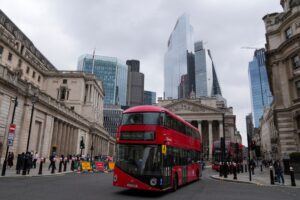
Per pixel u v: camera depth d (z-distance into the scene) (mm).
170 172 15352
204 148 95375
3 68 29516
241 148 48344
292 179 21266
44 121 40156
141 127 14477
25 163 21156
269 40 38719
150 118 14562
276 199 13477
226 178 27875
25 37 66125
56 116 44281
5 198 10586
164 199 12781
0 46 49812
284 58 35750
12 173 21734
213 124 102688
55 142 43875
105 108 156375
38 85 68188
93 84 75500
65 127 49125
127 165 14055
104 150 85000
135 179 13688
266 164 62844
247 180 25703
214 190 17203
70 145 52500
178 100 100688
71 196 11961
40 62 73125
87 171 31609
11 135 20562
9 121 30672
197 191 16484
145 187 13500
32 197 11117
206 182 23938
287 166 32156
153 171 13672
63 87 71062
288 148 33281
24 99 34219
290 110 34031
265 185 21547
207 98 107875
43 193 12414
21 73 55594
